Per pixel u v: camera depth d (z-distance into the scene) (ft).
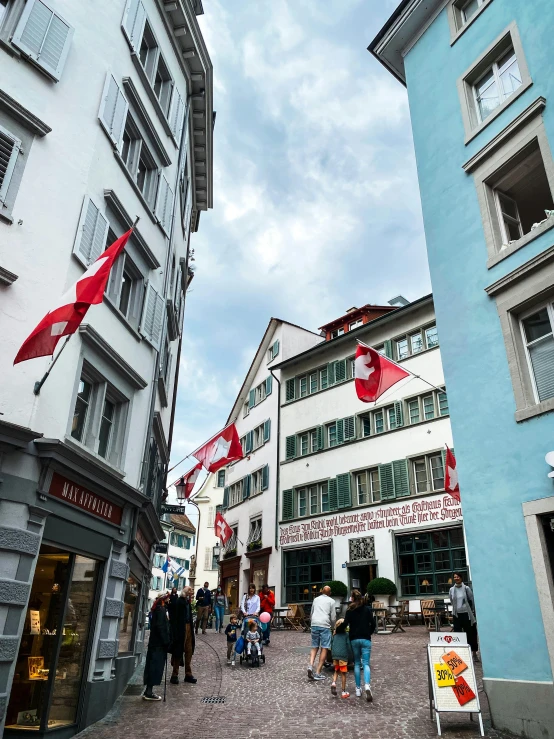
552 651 25.31
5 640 23.39
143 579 51.55
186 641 39.42
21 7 33.55
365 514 79.41
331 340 92.94
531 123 33.45
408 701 31.01
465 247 35.83
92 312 34.78
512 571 27.96
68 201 32.68
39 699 26.02
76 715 27.94
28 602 26.48
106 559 32.99
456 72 40.98
